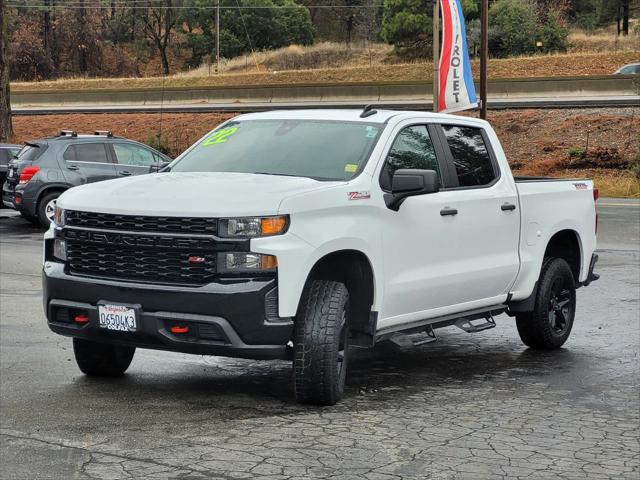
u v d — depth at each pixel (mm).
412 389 7898
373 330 7617
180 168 8195
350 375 8406
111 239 6965
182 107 52594
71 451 5996
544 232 9508
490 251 8781
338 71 64125
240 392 7602
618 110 44156
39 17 94062
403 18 78438
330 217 7125
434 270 8141
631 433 6715
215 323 6645
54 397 7340
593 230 10359
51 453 5953
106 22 107000
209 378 8109
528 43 72250
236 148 8227
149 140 44812
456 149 8703
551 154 41969
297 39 101188
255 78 65500
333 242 7074
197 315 6695
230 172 7840
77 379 7961
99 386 7727
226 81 65875
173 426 6586
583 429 6797
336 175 7609
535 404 7477
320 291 7098
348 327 7285
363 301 7598
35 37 92500
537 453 6199
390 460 5953
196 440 6266
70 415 6824
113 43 105812
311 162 7785
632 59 56438
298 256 6816
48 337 9742
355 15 112125
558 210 9742
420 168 8172
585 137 42531
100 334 7070
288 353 7168
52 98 59188
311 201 6984
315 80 63906
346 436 6441
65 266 7234
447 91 31000
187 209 6762
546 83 48875
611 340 10195
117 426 6559
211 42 101562
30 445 6109
